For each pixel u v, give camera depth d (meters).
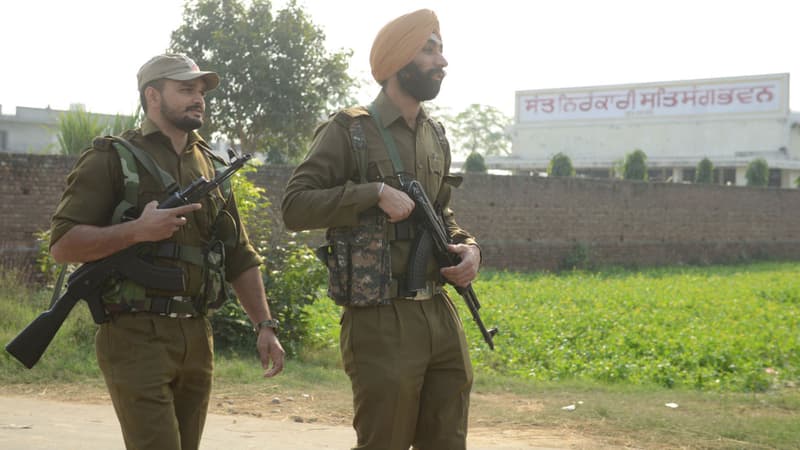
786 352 11.40
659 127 58.97
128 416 3.12
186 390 3.32
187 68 3.25
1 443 5.38
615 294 18.53
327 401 7.55
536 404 7.60
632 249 31.50
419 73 3.21
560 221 29.02
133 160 3.18
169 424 3.10
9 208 14.73
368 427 3.13
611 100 60.47
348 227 3.13
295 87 27.88
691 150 58.06
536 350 11.34
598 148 60.84
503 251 27.23
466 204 26.22
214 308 3.36
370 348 3.11
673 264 33.03
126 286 3.13
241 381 8.33
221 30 27.83
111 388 3.16
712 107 57.59
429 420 3.25
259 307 3.50
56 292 3.35
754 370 10.07
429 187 3.32
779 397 7.96
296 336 10.54
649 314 14.95
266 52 27.67
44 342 3.20
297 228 3.18
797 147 56.59
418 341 3.14
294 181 3.16
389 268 3.10
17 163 14.80
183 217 3.09
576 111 61.59
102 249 3.04
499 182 27.11
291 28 27.97
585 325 13.41
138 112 16.67
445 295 3.32
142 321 3.15
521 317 14.02
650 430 6.32
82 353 9.04
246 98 27.47
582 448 5.77
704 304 16.73
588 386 8.91
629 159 40.19
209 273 3.28
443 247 3.21
